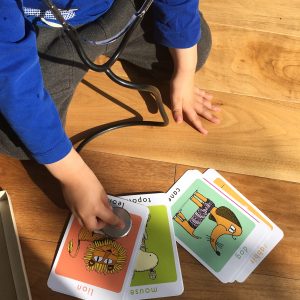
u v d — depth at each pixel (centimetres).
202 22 128
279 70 136
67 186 105
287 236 114
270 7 147
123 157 120
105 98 127
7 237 105
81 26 110
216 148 123
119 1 112
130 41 123
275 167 122
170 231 111
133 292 105
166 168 120
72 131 122
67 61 108
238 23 143
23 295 100
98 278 106
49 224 111
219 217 114
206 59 131
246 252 111
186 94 125
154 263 108
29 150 98
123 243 109
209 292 107
